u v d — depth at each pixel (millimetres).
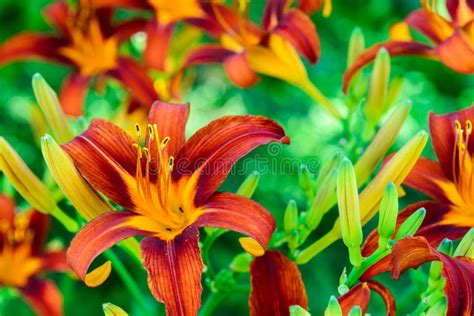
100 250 685
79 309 1028
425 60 1060
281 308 696
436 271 716
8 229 896
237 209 690
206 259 771
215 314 1030
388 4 1065
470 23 780
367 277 708
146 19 938
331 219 998
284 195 1001
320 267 997
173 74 914
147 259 680
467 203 740
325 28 1087
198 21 882
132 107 909
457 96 1076
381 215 701
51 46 935
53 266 906
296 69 847
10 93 1078
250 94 1077
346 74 813
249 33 853
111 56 928
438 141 750
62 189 711
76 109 921
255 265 698
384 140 756
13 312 1061
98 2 902
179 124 730
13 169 757
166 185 718
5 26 1059
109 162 721
